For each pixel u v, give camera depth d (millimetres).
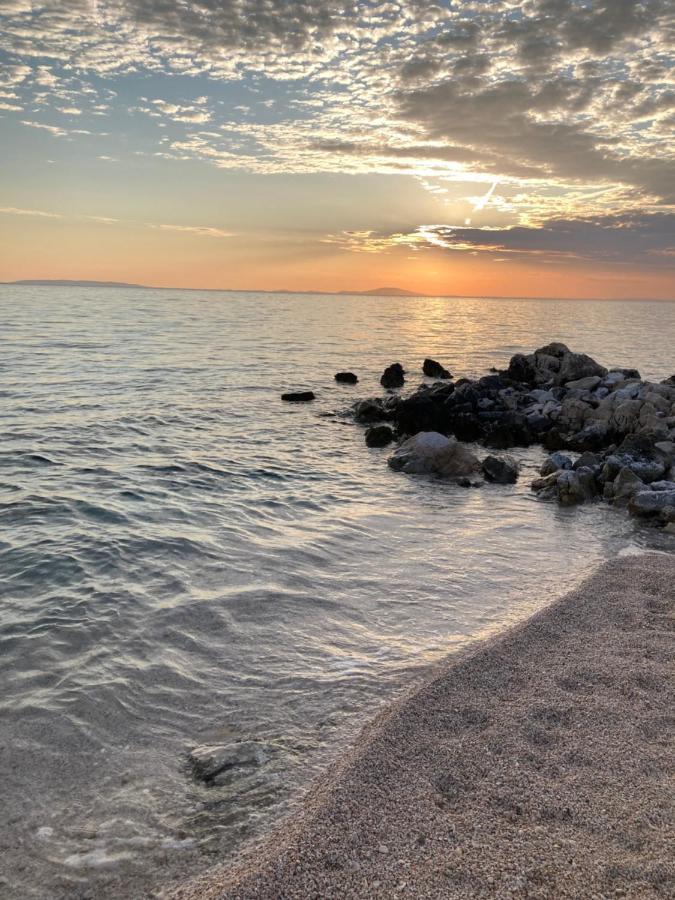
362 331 67000
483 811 4363
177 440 17641
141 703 5844
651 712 5562
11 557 9031
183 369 32375
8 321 60094
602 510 12570
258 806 4652
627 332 75500
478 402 22203
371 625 7559
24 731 5352
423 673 6523
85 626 7148
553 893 3656
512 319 104812
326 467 15523
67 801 4645
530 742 5125
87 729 5434
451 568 9414
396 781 4684
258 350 43438
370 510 12188
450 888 3713
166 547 9633
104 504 11641
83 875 4043
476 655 6559
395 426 20656
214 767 5035
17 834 4328
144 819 4508
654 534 11195
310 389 28250
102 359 34656
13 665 6324
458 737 5215
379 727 5387
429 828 4211
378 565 9414
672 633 7133
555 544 10586
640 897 3611
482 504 12828
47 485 12742
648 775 4707
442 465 15188
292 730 5559
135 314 80562
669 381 26750
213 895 3738
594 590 8344
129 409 21734
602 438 18656
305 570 9078
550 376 28047
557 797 4480
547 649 6730
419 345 52312
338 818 4305
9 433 17297
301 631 7316
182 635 7074
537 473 15797
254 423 20672
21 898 3863
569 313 145250
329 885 3766
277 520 11352
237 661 6633
